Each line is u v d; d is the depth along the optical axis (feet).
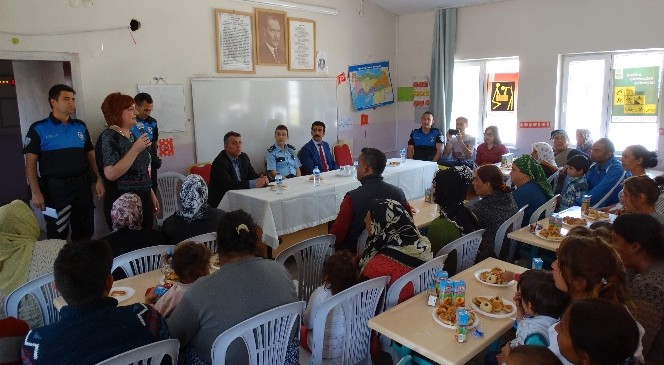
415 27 23.17
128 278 7.70
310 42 20.11
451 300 6.44
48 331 4.52
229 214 5.90
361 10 22.07
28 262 7.40
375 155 9.59
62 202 11.55
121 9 14.61
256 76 18.43
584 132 17.33
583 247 4.94
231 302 5.41
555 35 19.06
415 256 7.39
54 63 14.14
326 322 6.61
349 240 9.68
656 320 5.64
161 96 15.81
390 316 6.22
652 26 16.80
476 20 21.11
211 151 17.33
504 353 4.59
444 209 9.21
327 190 13.64
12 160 18.01
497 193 9.85
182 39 16.19
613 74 18.34
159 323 5.03
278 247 13.01
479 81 21.85
